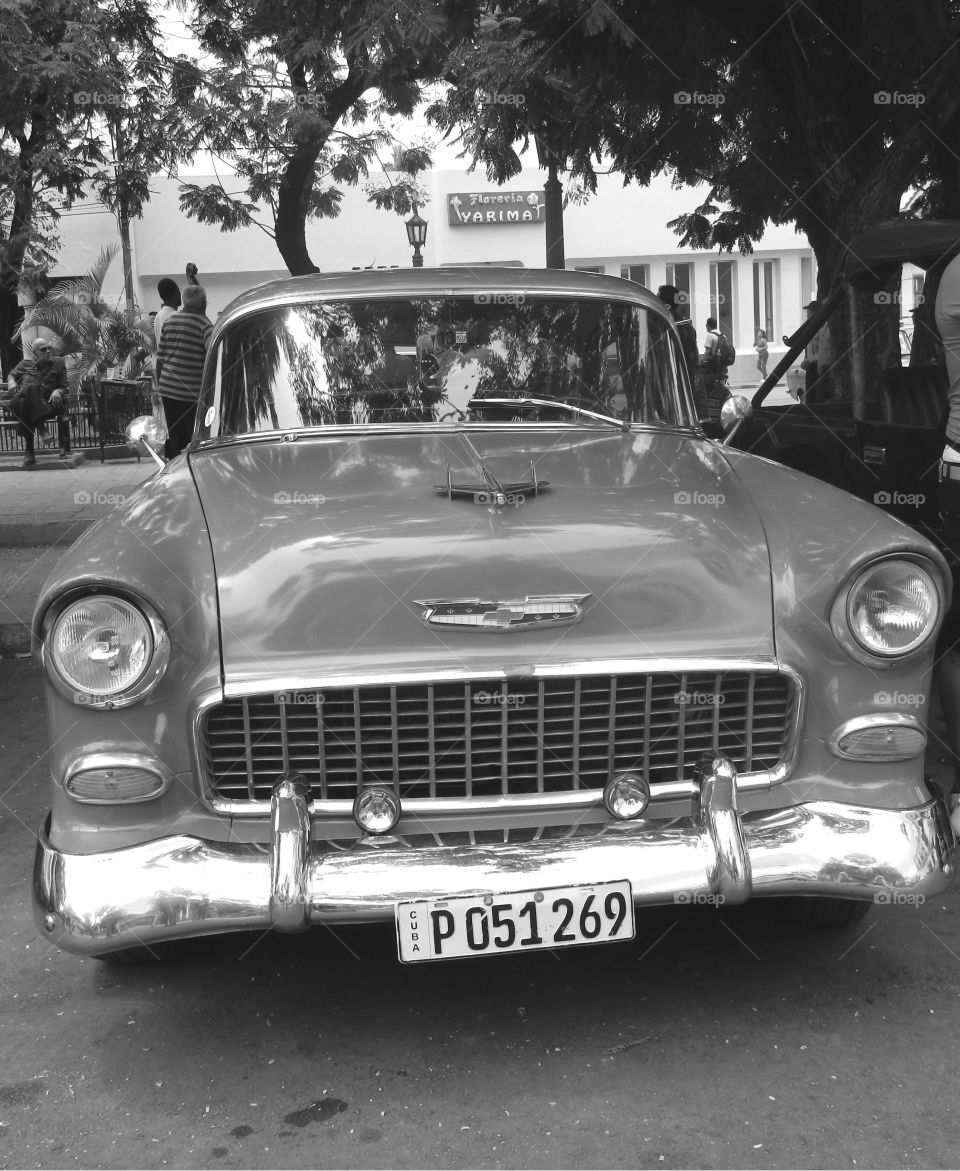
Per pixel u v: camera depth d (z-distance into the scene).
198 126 12.74
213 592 2.67
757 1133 2.44
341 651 2.62
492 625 2.62
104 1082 2.70
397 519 2.83
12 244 16.16
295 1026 2.90
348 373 3.76
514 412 3.75
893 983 3.01
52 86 11.32
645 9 7.13
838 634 2.71
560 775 2.70
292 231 13.10
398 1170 2.37
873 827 2.74
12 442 16.39
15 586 7.86
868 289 5.44
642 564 2.71
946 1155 2.36
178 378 8.98
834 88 7.13
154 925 2.57
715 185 9.52
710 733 2.75
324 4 6.43
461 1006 2.96
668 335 4.02
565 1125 2.49
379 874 2.55
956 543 3.68
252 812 2.65
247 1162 2.41
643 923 3.35
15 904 3.58
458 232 26.50
